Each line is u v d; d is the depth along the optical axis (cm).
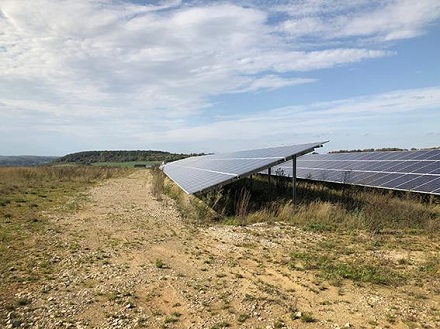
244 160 2070
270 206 1554
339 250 993
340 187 2069
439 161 1780
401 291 712
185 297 713
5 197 2111
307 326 582
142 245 1123
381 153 2508
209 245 1098
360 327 572
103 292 748
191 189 1574
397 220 1296
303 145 1744
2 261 962
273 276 815
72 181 3453
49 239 1196
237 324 596
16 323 612
